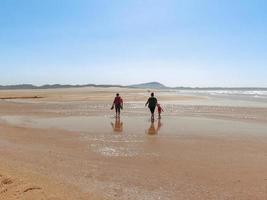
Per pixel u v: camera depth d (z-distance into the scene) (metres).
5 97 65.62
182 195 8.43
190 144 15.33
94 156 12.70
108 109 37.47
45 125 22.41
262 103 51.06
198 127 21.67
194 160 12.12
